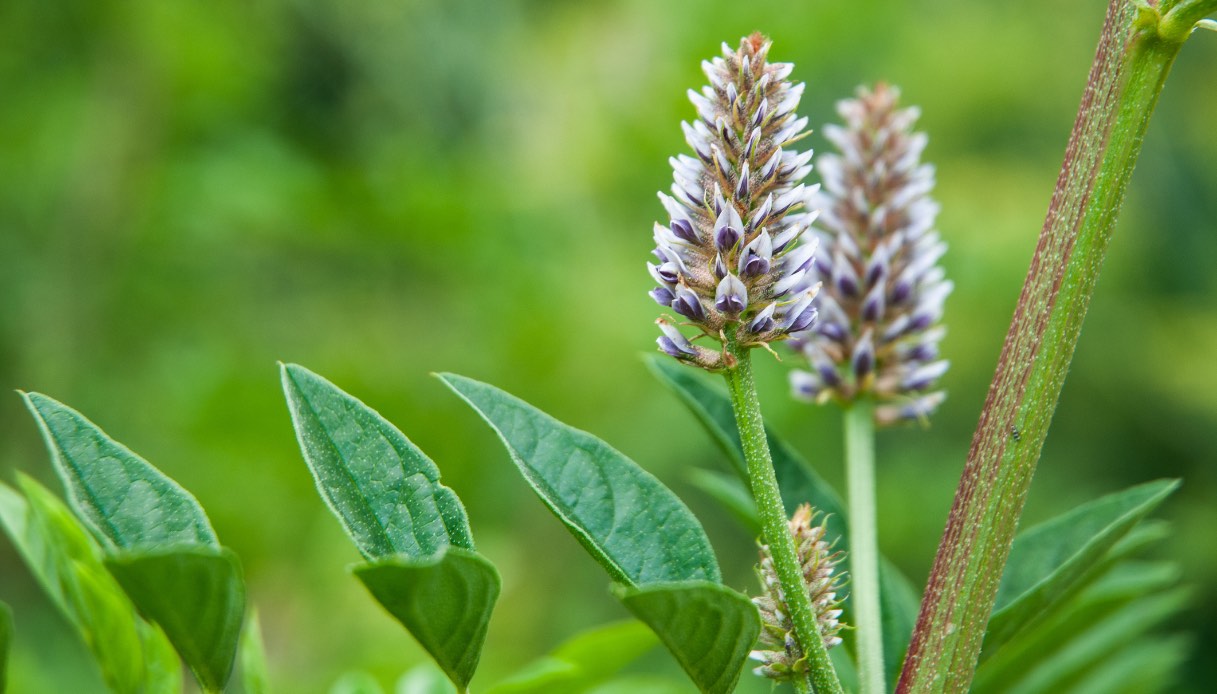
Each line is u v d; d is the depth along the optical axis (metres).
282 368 1.43
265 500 5.39
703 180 1.51
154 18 6.71
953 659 1.51
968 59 9.88
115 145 6.87
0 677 1.26
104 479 1.30
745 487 2.31
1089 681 2.62
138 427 6.40
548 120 7.64
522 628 5.78
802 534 1.56
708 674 1.29
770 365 6.54
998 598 1.95
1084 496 10.27
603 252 6.97
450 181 7.27
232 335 7.14
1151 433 11.05
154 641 1.72
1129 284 11.38
